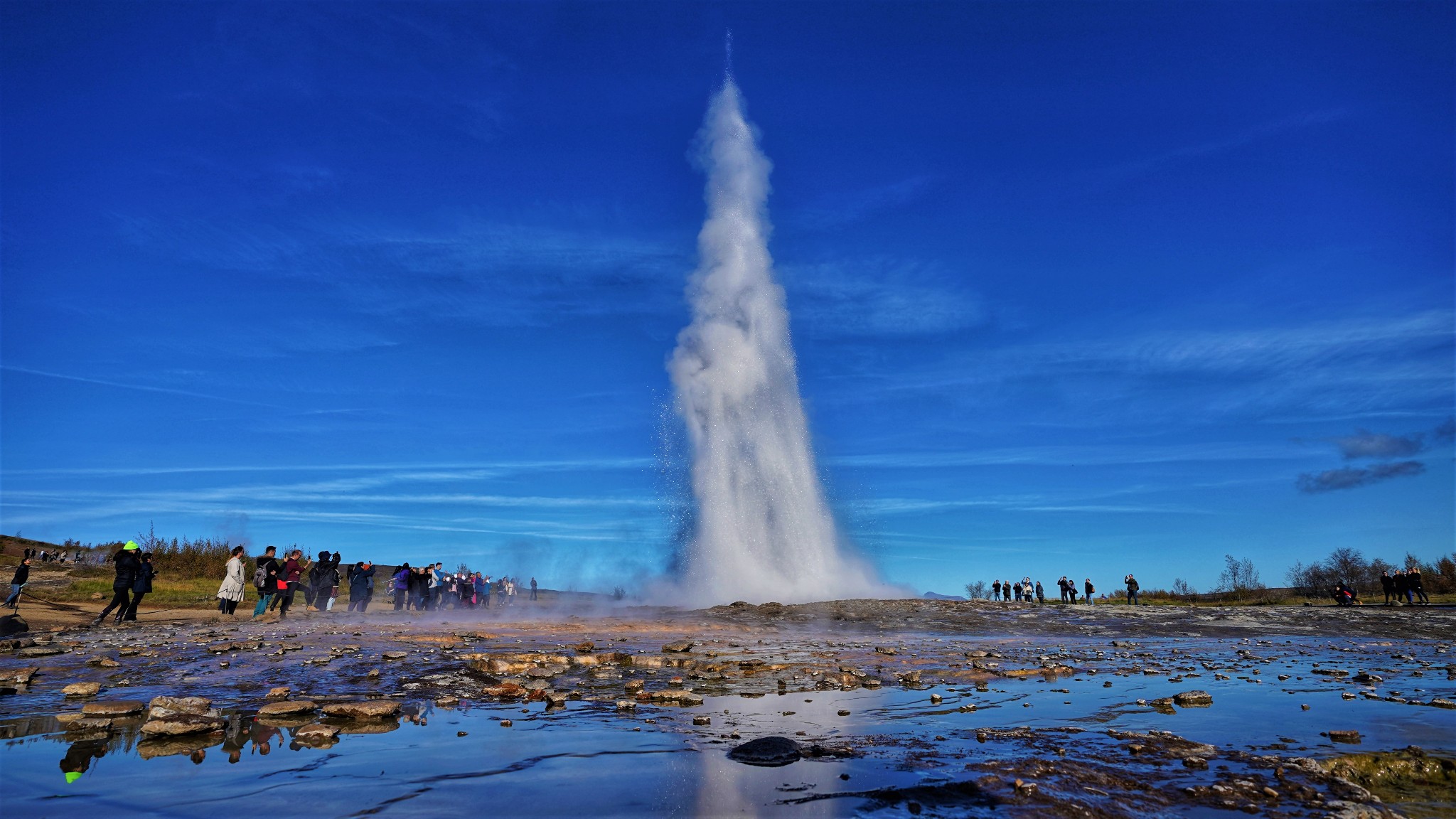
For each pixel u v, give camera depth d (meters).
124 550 17.14
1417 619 18.55
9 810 3.33
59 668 8.44
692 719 5.63
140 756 4.38
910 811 3.38
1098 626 17.06
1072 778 3.94
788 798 3.59
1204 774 4.05
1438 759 4.35
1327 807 3.49
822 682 7.66
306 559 32.22
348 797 3.55
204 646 10.95
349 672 8.07
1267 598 41.56
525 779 3.90
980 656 10.50
